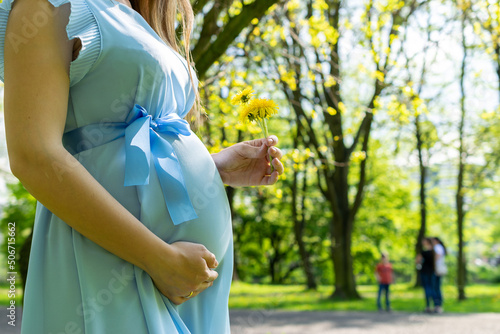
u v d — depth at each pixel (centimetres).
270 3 466
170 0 134
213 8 499
